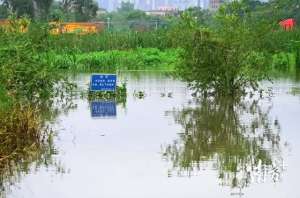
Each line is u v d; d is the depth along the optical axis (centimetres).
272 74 2725
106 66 3073
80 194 917
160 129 1402
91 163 1094
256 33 1936
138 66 3167
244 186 959
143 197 902
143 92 2064
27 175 1025
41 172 1042
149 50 3481
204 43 1922
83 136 1315
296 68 3012
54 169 1057
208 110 1678
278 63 3052
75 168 1062
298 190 939
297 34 3409
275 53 3147
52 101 1811
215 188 948
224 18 1936
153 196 906
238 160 1125
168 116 1573
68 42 3481
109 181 982
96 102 1825
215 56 1919
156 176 1012
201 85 1959
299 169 1063
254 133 1370
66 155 1151
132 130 1384
